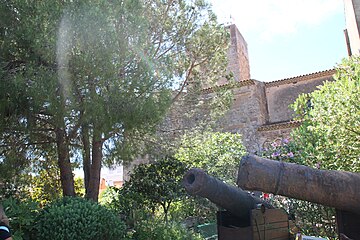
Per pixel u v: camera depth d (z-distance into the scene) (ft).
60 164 26.78
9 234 11.46
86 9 20.04
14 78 19.88
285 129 46.42
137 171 30.99
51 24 20.02
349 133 24.31
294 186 14.89
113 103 21.53
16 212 18.12
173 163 30.73
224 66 32.27
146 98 23.09
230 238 17.95
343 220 15.78
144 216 26.07
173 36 29.55
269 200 25.52
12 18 21.35
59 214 18.90
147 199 29.32
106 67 21.09
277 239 18.15
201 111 33.27
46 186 34.19
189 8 29.53
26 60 21.42
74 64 20.57
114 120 21.58
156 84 24.54
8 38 20.88
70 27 20.17
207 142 38.01
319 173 15.12
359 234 15.49
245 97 50.72
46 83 19.76
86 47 20.97
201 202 32.45
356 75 25.48
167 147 31.63
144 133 26.45
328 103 25.57
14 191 30.42
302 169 15.16
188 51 30.55
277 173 14.94
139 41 23.08
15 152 24.85
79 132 24.29
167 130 31.48
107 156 28.22
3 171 24.40
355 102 23.77
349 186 14.85
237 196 18.49
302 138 27.35
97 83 21.63
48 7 20.03
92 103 20.59
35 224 18.78
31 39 19.83
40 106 20.65
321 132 25.85
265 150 30.94
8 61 21.75
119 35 21.91
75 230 18.49
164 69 25.12
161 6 29.07
